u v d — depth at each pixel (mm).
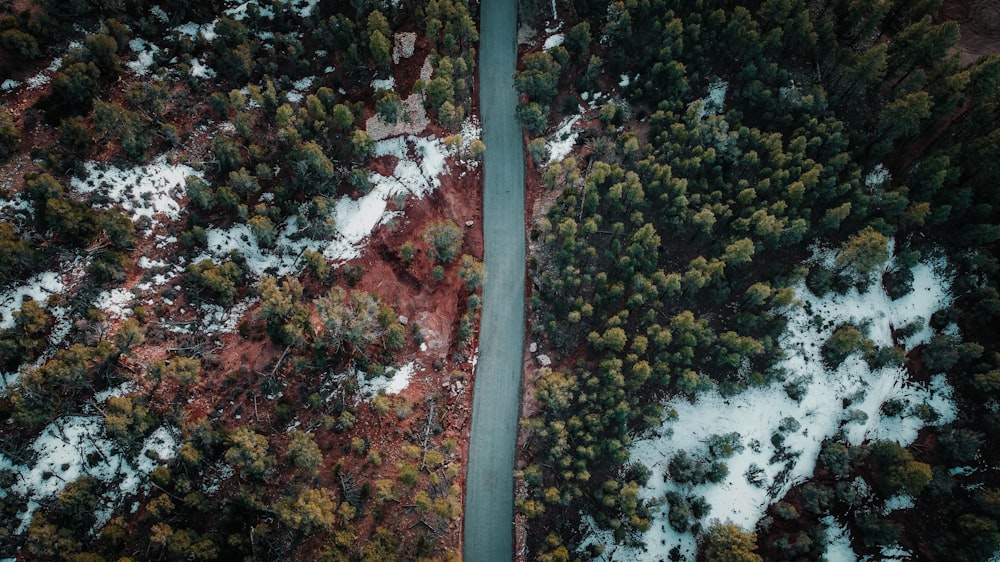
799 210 97438
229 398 84875
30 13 97000
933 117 100250
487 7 118250
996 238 95500
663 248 100062
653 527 88062
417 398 90625
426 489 85125
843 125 105125
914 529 87875
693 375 87812
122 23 103188
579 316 92562
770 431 93062
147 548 74375
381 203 102875
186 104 102000
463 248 101875
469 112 110812
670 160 101000
